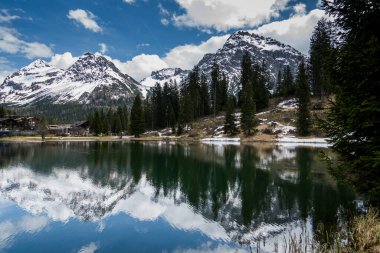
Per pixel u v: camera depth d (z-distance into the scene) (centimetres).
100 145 7612
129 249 1307
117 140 10194
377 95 1030
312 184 2497
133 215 1805
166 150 5916
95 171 3431
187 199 2181
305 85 7288
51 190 2473
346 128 1099
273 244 1308
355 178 1145
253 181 2731
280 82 14150
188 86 12375
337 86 1158
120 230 1548
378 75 1017
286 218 1658
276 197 2138
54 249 1315
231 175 3075
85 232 1524
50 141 9694
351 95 1070
